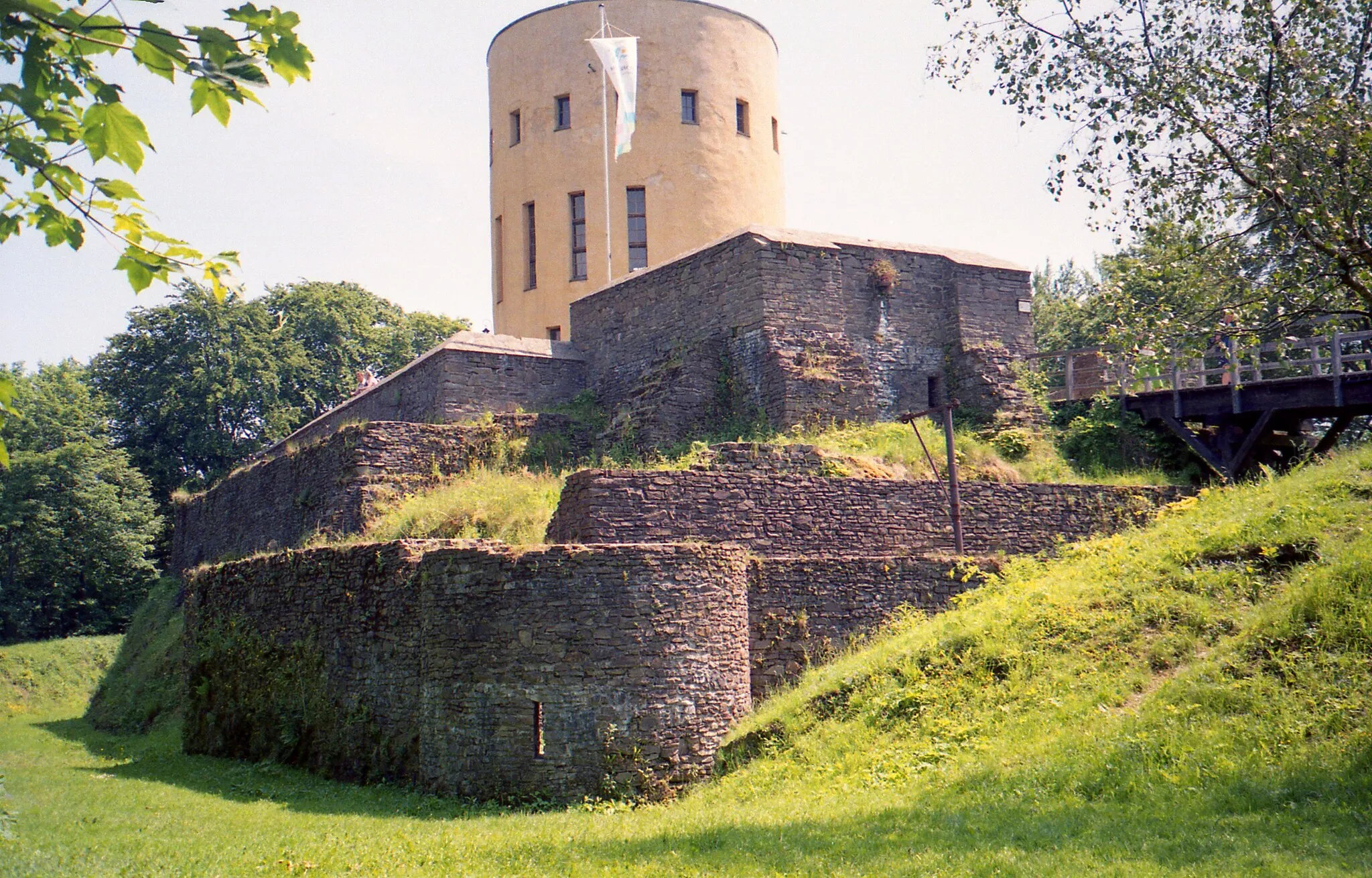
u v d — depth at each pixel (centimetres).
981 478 2233
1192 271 1464
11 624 4141
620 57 3062
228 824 1245
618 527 1753
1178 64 1416
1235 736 1080
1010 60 1474
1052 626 1405
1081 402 2631
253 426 4525
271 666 1906
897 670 1452
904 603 1742
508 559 1431
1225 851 860
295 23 497
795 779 1305
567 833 1137
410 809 1358
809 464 2039
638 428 2392
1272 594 1292
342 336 4875
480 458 2445
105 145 499
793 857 948
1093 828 946
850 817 1084
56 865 967
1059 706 1248
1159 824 941
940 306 2595
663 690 1399
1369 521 1347
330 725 1717
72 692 3691
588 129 3272
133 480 4431
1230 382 2377
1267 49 1402
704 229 3269
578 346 2892
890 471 2131
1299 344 2314
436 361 2684
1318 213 1302
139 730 2605
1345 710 1056
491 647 1422
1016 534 2105
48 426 4403
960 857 897
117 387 4650
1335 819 904
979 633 1451
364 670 1664
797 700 1467
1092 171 1453
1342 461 1609
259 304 4700
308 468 2584
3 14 466
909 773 1224
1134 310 1514
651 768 1376
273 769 1741
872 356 2484
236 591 2091
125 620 4347
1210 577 1365
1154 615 1338
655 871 924
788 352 2369
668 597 1425
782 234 2450
